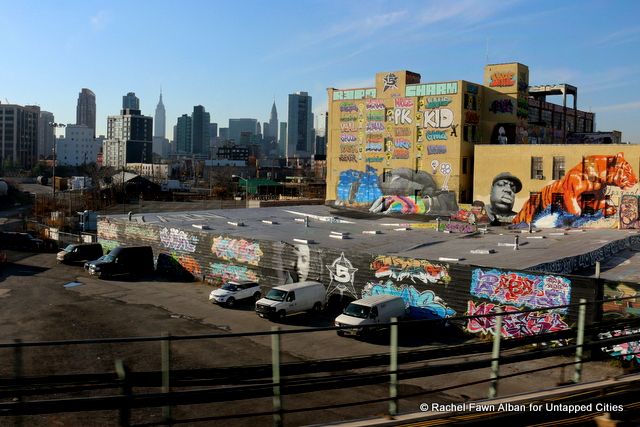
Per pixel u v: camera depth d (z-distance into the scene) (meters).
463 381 19.11
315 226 44.91
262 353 22.86
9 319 28.88
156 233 44.41
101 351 22.86
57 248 56.41
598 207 42.19
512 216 46.59
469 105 51.47
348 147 57.66
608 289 21.70
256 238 36.91
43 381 8.69
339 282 31.09
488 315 10.72
